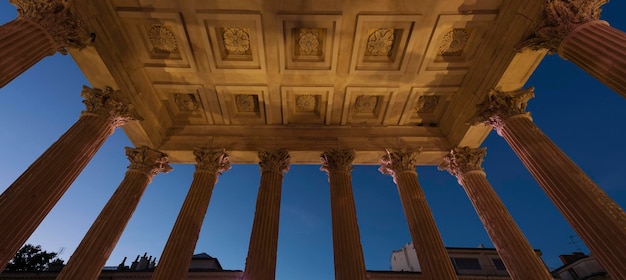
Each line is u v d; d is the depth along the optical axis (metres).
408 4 12.61
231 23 13.37
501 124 13.47
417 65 14.96
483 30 13.51
